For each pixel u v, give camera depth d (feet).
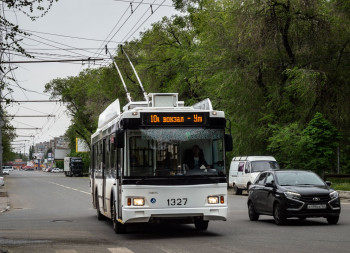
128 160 58.39
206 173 59.31
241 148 171.42
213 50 173.88
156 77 227.61
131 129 58.95
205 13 190.90
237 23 158.81
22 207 123.13
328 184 74.38
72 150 521.24
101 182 79.46
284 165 162.30
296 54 160.86
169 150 59.11
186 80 205.26
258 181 79.97
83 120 414.62
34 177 460.96
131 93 248.32
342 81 160.97
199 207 58.65
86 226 76.54
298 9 154.30
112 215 68.54
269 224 73.82
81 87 403.34
